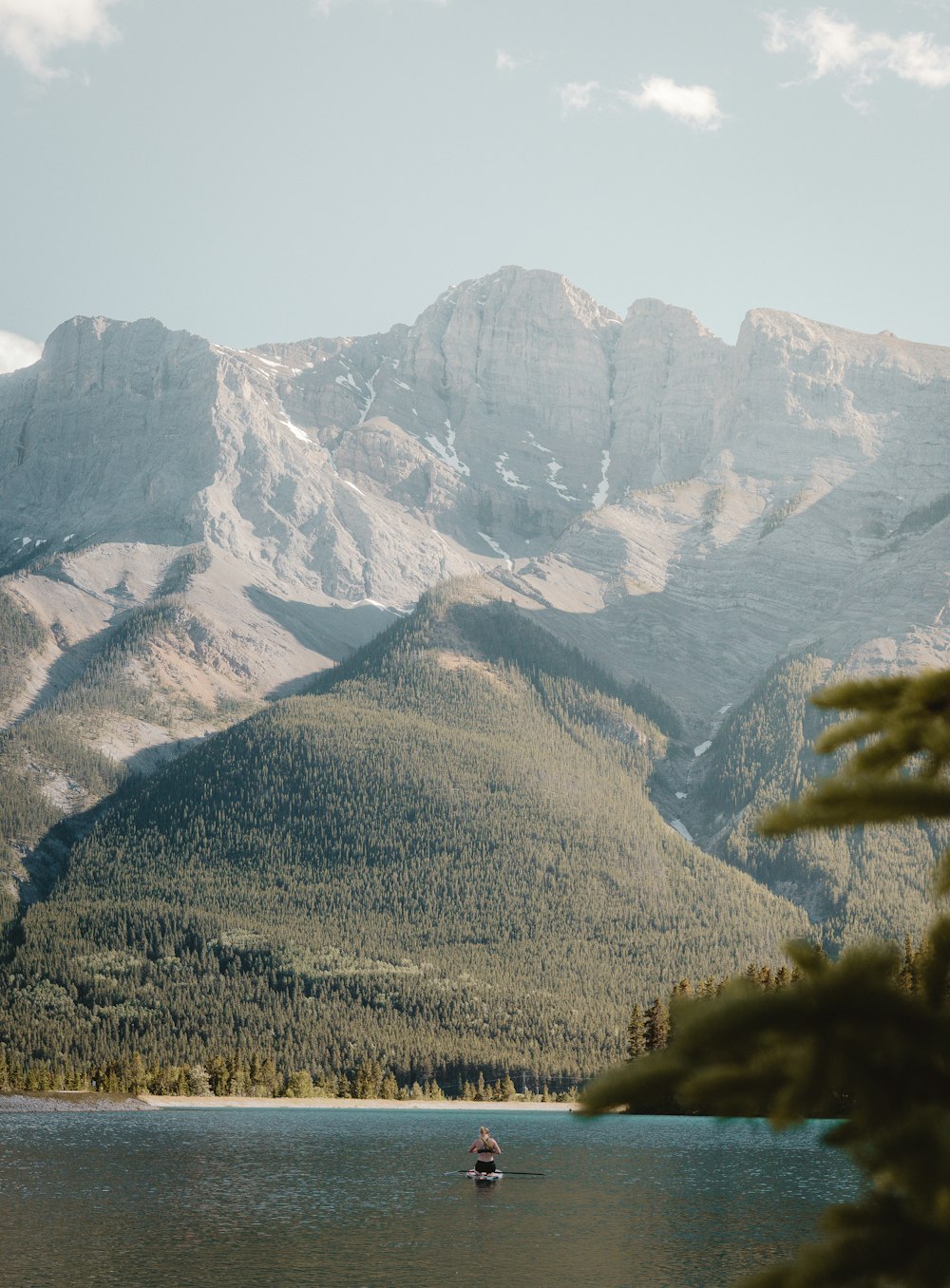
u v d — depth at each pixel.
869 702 8.60
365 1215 108.81
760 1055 6.73
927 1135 6.53
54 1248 88.75
